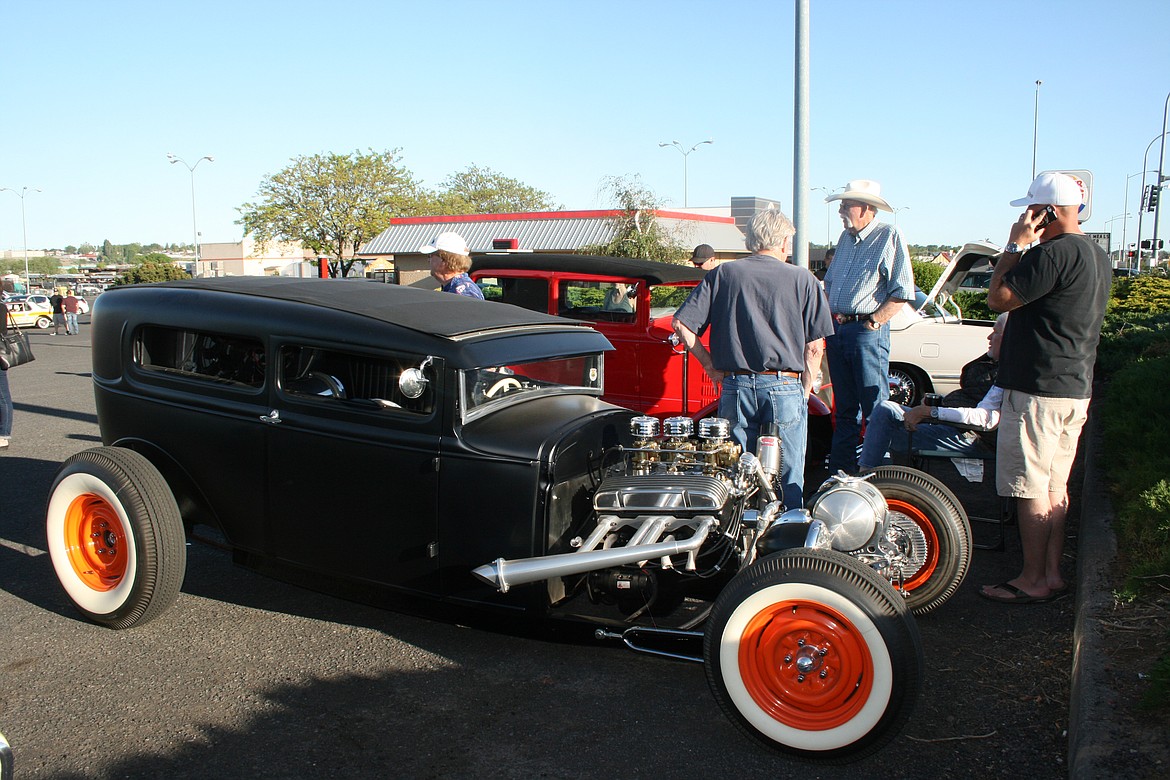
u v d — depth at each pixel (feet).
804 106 29.99
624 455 12.73
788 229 14.30
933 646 12.69
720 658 9.92
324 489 12.44
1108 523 15.33
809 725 9.61
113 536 13.67
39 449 27.17
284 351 12.69
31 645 13.11
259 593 15.33
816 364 14.53
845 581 9.36
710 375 14.99
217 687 11.75
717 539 11.75
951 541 13.24
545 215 98.27
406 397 11.99
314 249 154.81
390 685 11.80
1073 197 12.95
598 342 14.20
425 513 11.84
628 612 12.00
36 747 10.25
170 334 14.06
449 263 20.71
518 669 12.32
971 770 9.58
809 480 21.58
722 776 9.59
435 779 9.58
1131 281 69.92
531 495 11.30
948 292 32.73
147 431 14.05
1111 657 10.36
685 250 79.56
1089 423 25.11
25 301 117.60
